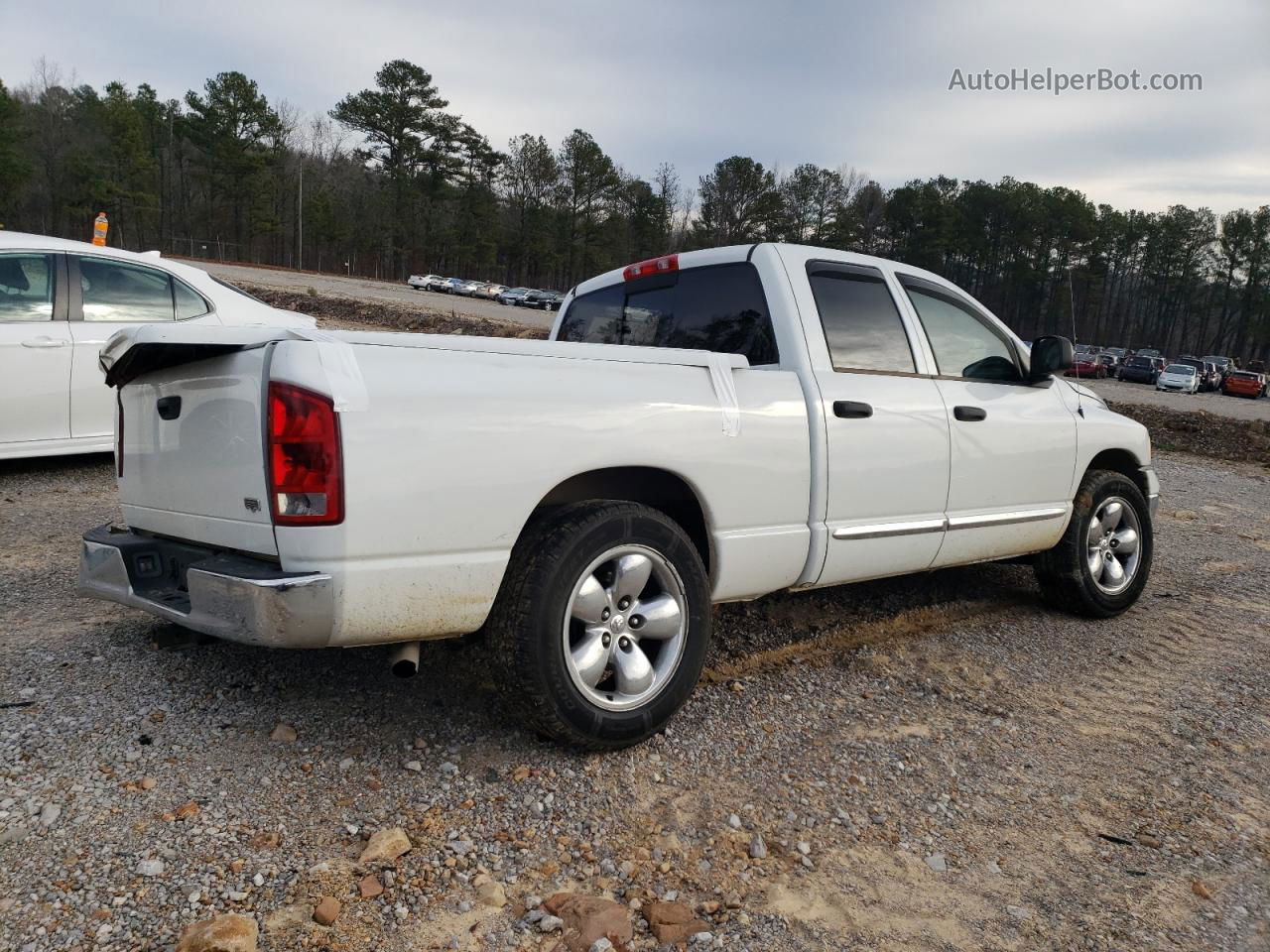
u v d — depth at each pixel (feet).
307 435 7.83
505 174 356.59
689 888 7.73
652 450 9.80
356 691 10.78
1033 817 9.30
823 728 10.97
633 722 9.58
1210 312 362.33
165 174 337.72
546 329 81.35
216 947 6.18
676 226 359.66
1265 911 7.95
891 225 329.72
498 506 8.71
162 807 8.14
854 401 11.97
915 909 7.67
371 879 7.36
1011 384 14.84
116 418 10.58
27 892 6.90
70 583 14.19
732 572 10.85
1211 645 15.29
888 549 12.59
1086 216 308.19
